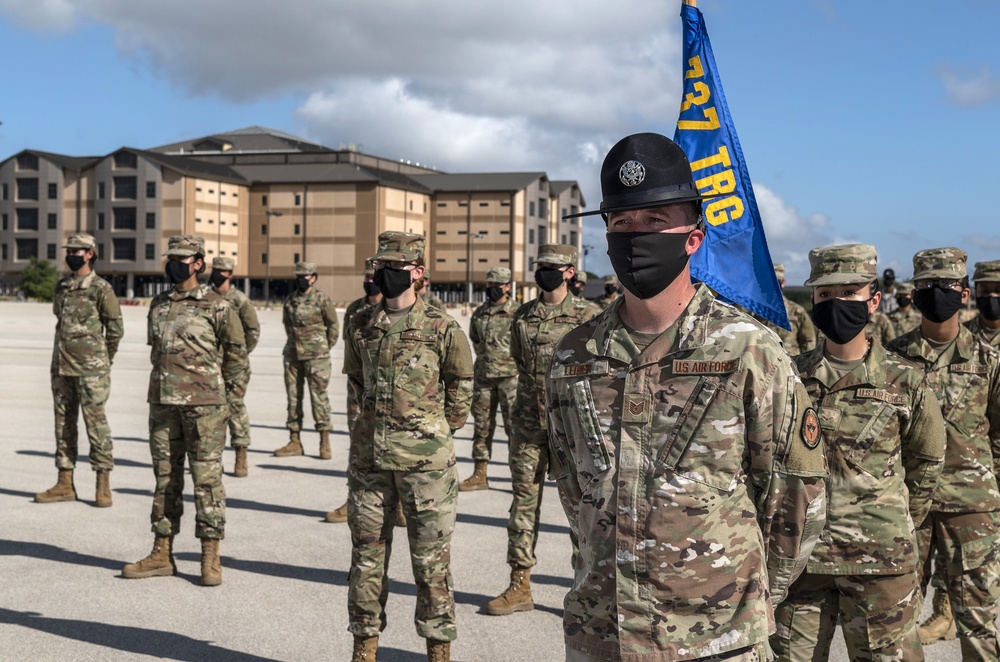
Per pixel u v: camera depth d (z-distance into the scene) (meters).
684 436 2.51
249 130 136.50
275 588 6.68
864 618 3.90
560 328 6.71
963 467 4.71
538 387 6.40
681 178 2.53
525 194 110.69
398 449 4.93
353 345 5.17
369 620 4.94
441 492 5.01
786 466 2.54
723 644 2.48
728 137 5.15
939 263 4.83
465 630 5.86
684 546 2.48
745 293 5.00
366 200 102.06
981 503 4.68
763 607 2.52
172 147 122.44
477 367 10.45
